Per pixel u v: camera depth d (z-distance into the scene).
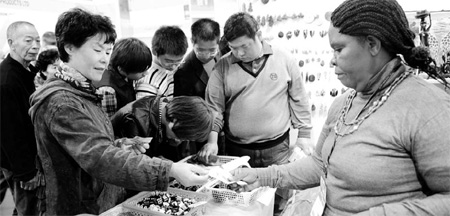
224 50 2.05
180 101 1.42
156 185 1.07
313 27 2.57
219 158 1.66
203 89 2.04
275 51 1.88
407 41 0.80
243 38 1.66
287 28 2.63
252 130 1.87
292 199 1.56
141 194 1.36
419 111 0.75
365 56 0.81
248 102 1.83
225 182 1.28
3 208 1.49
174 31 1.82
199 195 1.34
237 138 1.93
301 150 1.89
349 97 0.98
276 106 1.87
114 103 1.58
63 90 0.99
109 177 1.01
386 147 0.79
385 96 0.82
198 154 1.69
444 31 2.11
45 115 0.99
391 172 0.79
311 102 2.66
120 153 1.03
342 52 0.83
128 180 1.03
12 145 1.40
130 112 1.41
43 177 1.12
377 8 0.78
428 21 2.16
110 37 1.05
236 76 1.84
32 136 1.46
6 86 1.38
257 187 1.29
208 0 2.45
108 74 1.58
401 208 0.76
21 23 1.44
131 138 1.30
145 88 1.75
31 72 1.49
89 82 1.07
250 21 1.69
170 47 1.75
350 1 0.82
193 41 1.93
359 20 0.78
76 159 1.00
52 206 1.07
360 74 0.84
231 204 1.32
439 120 0.72
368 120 0.83
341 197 0.88
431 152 0.72
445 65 2.06
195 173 1.20
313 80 2.64
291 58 1.92
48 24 1.56
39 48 1.51
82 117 0.99
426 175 0.75
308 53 2.61
